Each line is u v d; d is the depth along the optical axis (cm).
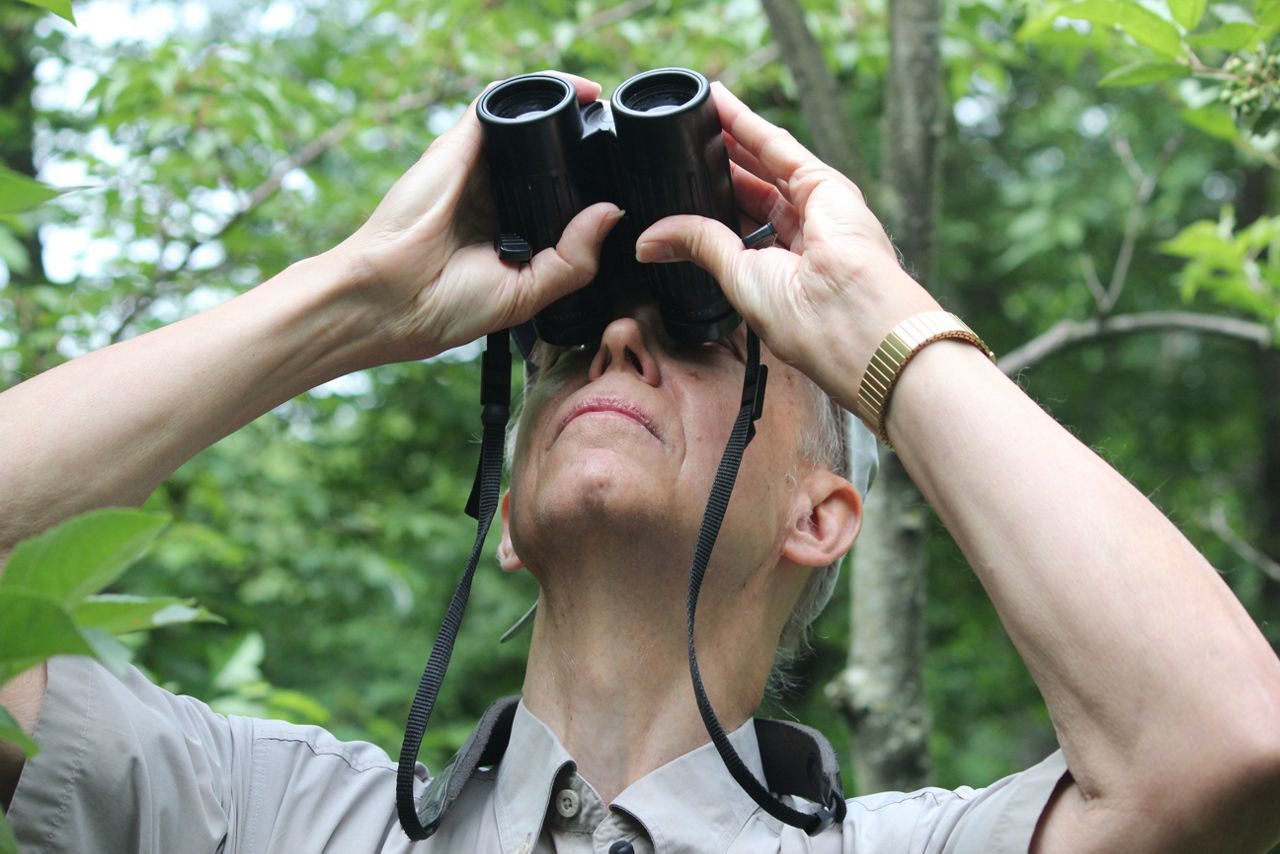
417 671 625
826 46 430
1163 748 130
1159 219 685
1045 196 671
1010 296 793
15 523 144
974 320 820
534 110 175
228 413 158
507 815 170
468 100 437
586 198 176
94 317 369
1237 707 128
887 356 149
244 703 290
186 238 388
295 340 163
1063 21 309
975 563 142
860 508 189
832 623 739
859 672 307
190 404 155
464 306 170
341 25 535
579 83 177
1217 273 475
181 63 376
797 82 312
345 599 559
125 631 98
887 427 152
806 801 179
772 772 182
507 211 173
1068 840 138
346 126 408
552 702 175
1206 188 749
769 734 183
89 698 158
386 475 672
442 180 171
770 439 179
